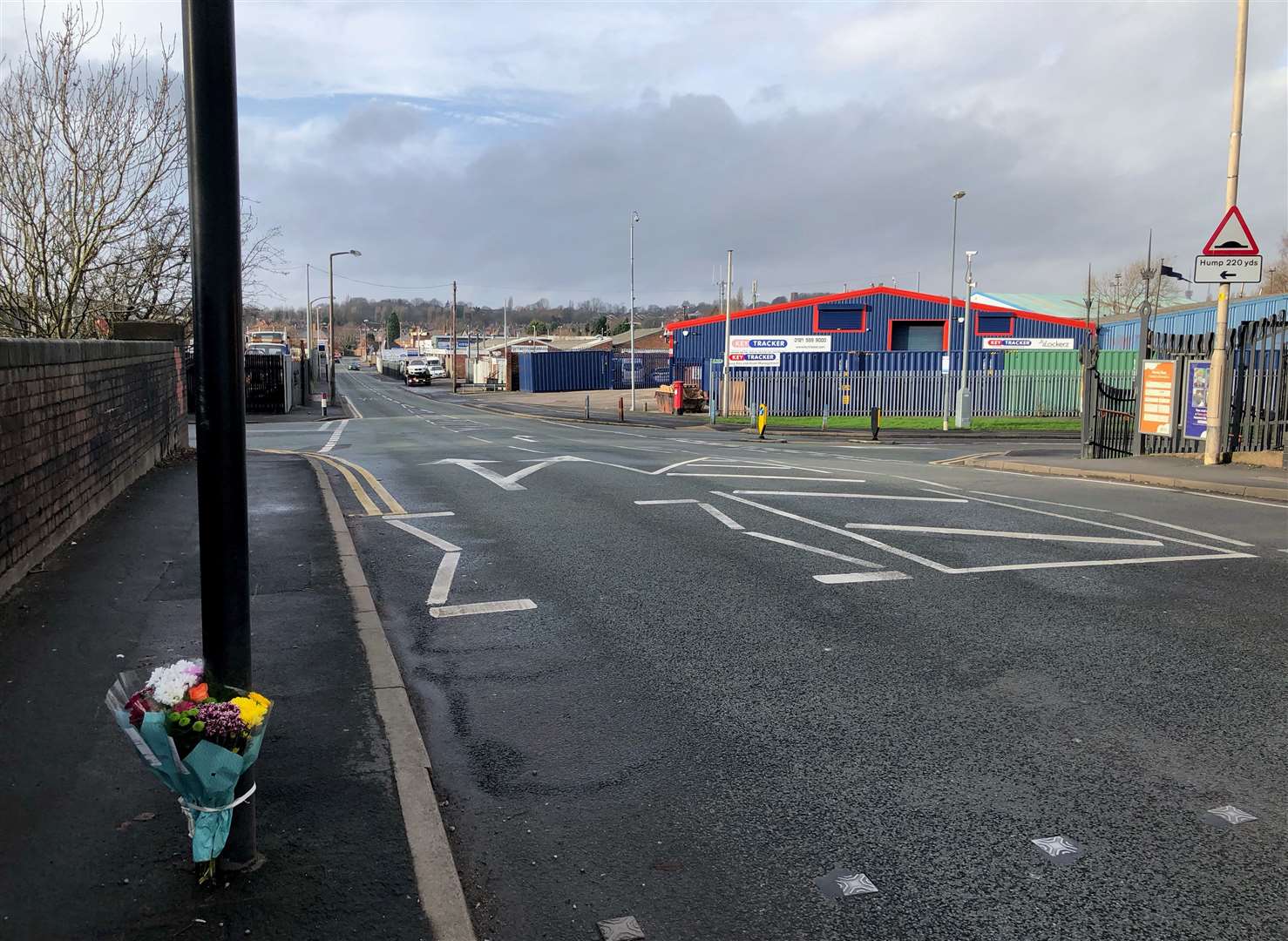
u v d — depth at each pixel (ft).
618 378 253.24
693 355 180.65
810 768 14.79
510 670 19.42
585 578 26.84
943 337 180.55
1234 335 55.67
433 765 15.03
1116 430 63.41
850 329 179.32
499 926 10.72
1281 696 17.53
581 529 33.99
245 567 10.45
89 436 29.58
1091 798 13.67
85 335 57.47
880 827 12.93
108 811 12.04
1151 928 10.58
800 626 22.17
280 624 20.76
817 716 16.84
